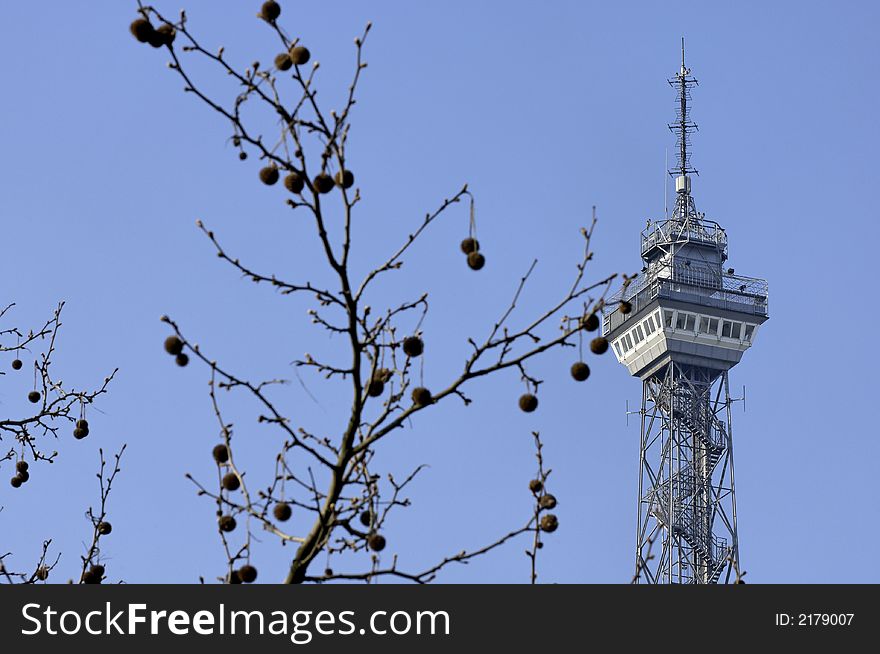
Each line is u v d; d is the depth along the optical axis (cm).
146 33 4688
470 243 4956
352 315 4978
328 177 4919
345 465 4997
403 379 5191
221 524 5094
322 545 5000
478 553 5156
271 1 4825
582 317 4862
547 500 5266
